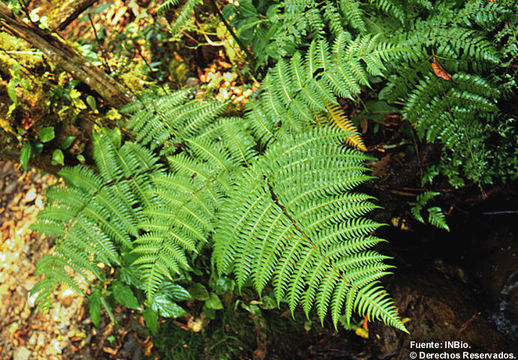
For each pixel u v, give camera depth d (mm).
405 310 2588
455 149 2211
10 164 4184
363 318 2715
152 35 3361
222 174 1954
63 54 2332
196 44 3182
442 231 2885
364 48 1917
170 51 3297
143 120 2148
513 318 2516
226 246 1831
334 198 1808
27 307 3469
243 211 1854
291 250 1801
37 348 3254
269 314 2848
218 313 2920
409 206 2750
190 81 3232
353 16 2055
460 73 2000
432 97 2115
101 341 3076
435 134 2137
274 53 2271
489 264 2756
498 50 2039
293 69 1991
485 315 2564
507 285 2617
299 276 1786
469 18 2018
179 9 2828
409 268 2781
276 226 1822
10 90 2176
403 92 2098
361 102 2520
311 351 2756
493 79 2043
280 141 1942
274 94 2000
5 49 2271
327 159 1845
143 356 2945
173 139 2131
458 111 2059
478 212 2760
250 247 1826
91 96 2332
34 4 3322
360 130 2629
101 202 2068
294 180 1851
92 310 2742
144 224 1958
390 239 2855
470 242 2887
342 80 1945
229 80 2893
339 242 1782
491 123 2193
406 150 2598
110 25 3619
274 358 2764
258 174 1898
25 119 2268
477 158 2201
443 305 2520
